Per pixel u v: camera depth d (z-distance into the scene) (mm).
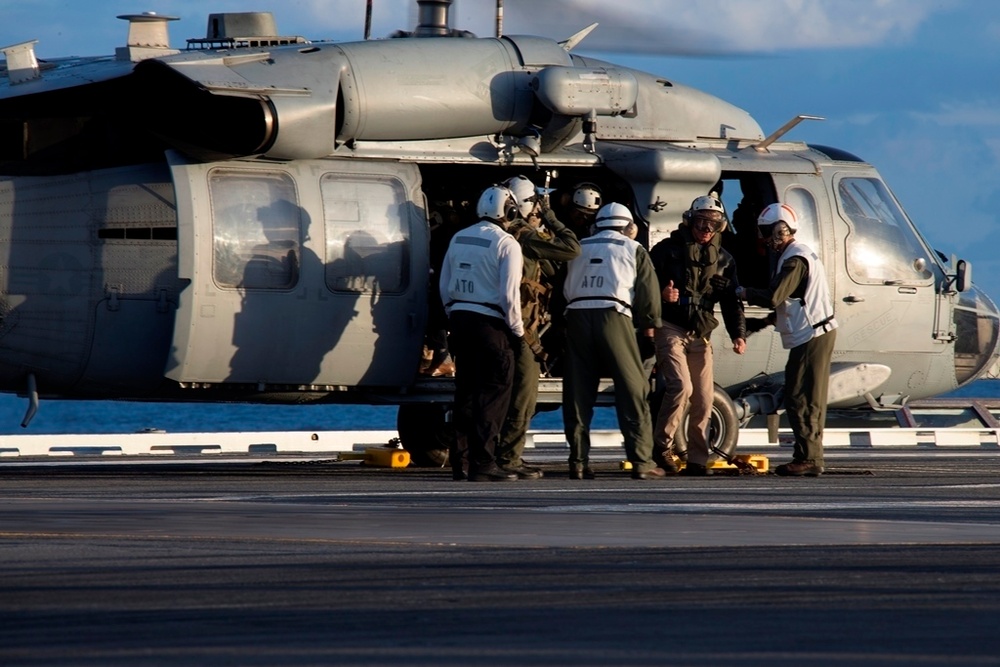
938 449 65125
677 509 24734
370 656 10828
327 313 40000
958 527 21484
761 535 20031
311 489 30953
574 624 12414
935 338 49344
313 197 39906
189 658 10695
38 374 39375
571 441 37281
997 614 13078
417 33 43656
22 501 25828
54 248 38688
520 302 35562
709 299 39188
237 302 38844
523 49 42594
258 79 38281
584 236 43969
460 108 41062
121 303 39031
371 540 18922
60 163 39094
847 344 47750
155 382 40062
